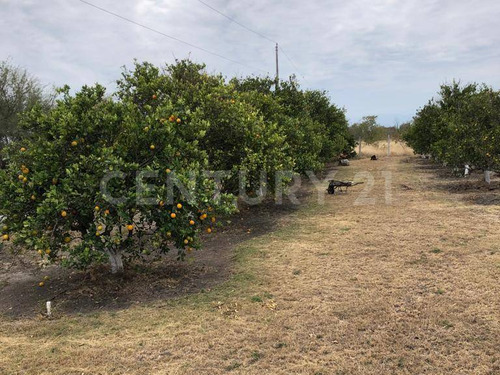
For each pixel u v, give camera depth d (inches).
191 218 230.8
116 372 150.8
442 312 188.1
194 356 160.2
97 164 213.3
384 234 335.3
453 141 605.3
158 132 236.1
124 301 221.6
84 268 239.1
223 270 269.3
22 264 301.6
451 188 580.7
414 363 150.2
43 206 205.3
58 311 211.5
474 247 282.0
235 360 156.3
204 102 388.2
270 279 244.4
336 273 248.2
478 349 157.3
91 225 225.6
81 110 238.7
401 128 1793.8
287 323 185.3
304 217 432.1
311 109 1063.6
